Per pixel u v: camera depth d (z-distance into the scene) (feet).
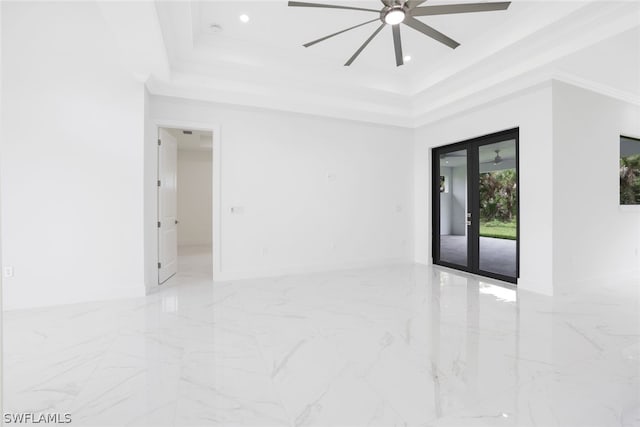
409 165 19.20
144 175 12.15
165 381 6.76
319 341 8.54
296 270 16.25
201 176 28.48
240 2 10.32
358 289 13.35
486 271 15.35
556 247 12.26
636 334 8.80
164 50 10.58
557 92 12.17
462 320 9.88
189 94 13.78
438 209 18.37
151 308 10.96
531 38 10.87
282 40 12.53
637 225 14.90
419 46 12.94
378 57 13.84
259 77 14.16
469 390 6.45
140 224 12.13
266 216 15.61
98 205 11.58
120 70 11.71
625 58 10.96
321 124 16.76
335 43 12.73
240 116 15.03
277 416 5.78
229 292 12.92
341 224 17.35
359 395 6.32
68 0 11.09
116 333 8.97
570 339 8.54
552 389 6.45
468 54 12.96
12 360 7.51
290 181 16.10
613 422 5.57
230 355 7.81
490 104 14.30
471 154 15.99
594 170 13.30
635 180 15.24
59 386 6.58
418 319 10.02
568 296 12.13
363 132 17.85
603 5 9.16
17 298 10.72
